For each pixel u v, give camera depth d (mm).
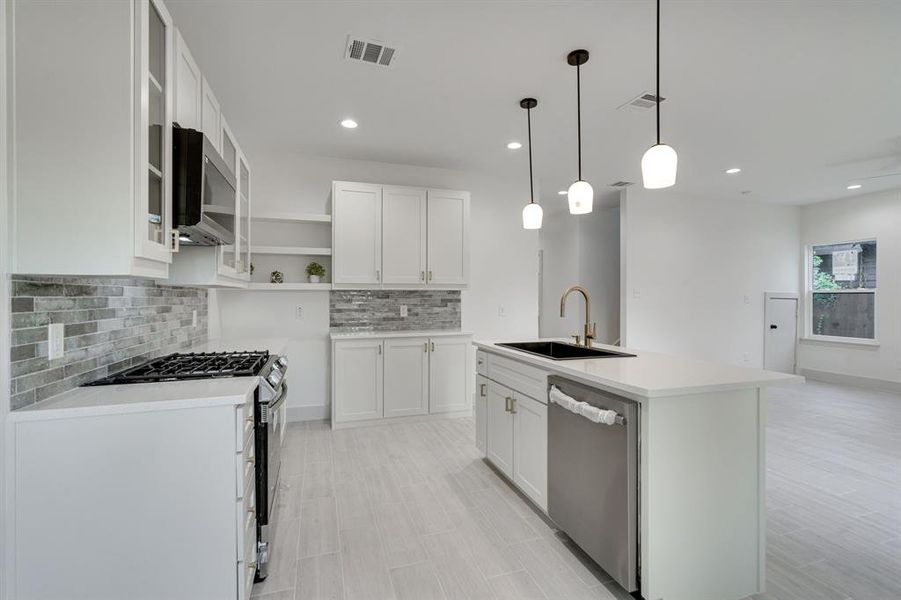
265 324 3979
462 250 4199
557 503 2080
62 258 1270
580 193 2451
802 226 6488
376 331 4289
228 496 1478
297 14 2094
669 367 2004
